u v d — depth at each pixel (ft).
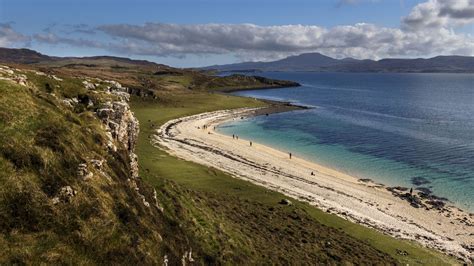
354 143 354.54
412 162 288.10
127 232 70.59
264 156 293.84
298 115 532.32
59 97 114.83
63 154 75.31
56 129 80.69
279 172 247.09
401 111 591.78
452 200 209.77
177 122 423.64
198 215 119.03
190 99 605.31
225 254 102.17
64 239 60.59
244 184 200.64
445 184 236.63
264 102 634.43
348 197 205.67
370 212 185.37
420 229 169.78
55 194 66.28
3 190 60.75
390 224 172.14
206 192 168.96
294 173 248.32
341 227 158.10
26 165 67.21
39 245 57.26
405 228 169.17
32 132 75.10
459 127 440.86
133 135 125.18
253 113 537.24
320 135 393.29
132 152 122.01
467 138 374.43
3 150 66.64
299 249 124.36
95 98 122.83
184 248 87.30
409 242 153.48
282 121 479.41
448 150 324.19
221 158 271.49
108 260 62.69
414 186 232.73
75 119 93.09
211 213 129.29
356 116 531.91
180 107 520.01
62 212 64.39
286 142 358.02
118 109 117.60
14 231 57.11
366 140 367.86
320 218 164.76
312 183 227.20
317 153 315.58
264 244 120.16
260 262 107.55
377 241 147.95
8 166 64.85
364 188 225.56
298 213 164.45
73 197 68.13
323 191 212.02
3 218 57.57
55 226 61.57
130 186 89.86
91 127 95.40
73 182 71.10
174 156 254.68
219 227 117.39
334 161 290.15
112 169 88.53
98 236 65.00
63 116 90.74
